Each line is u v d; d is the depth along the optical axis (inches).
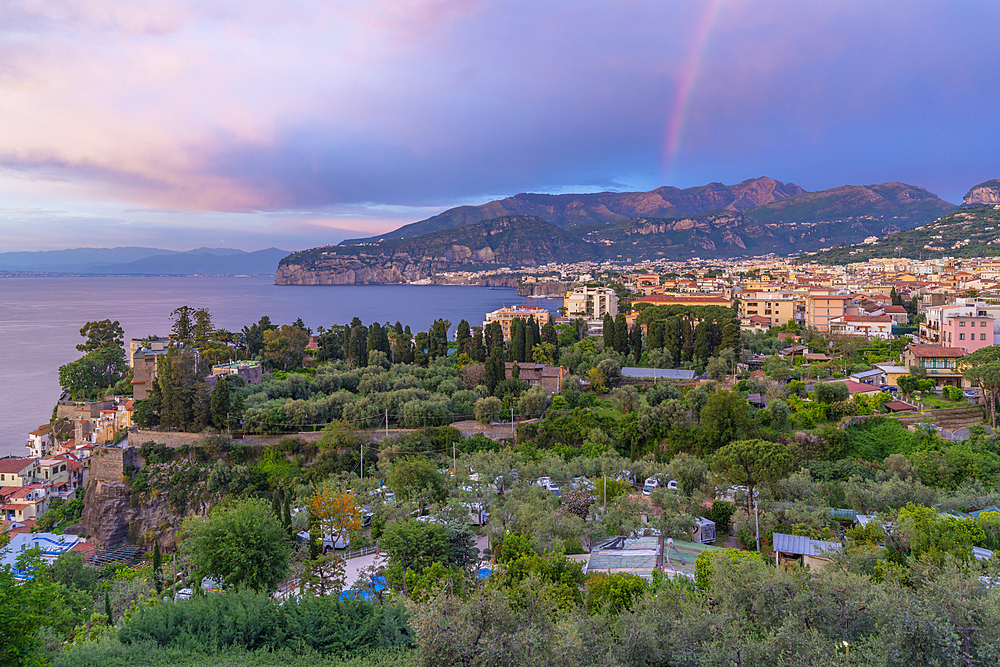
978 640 1391.5
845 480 3676.2
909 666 1376.7
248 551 2257.6
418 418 4746.6
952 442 3981.3
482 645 1371.8
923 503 3127.5
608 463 3944.4
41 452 5723.4
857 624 1529.3
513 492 3444.9
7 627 1322.6
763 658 1417.3
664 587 1987.0
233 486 4153.5
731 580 1761.8
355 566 2861.7
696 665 1422.2
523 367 6008.9
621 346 6628.9
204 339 6875.0
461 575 2224.4
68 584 2746.1
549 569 2209.6
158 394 4832.7
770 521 3006.9
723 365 5634.8
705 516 3353.8
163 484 4286.4
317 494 3307.1
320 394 5334.6
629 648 1454.2
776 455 3371.1
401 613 1712.6
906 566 2222.0
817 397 4714.6
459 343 6879.9
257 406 4753.9
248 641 1638.8
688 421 4557.1
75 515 4480.8
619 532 3083.2
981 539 2591.0
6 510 4495.6
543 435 4618.6
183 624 1670.8
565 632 1455.5
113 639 1642.5
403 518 3061.0
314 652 1566.2
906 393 4918.8
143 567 3435.0
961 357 5152.6
